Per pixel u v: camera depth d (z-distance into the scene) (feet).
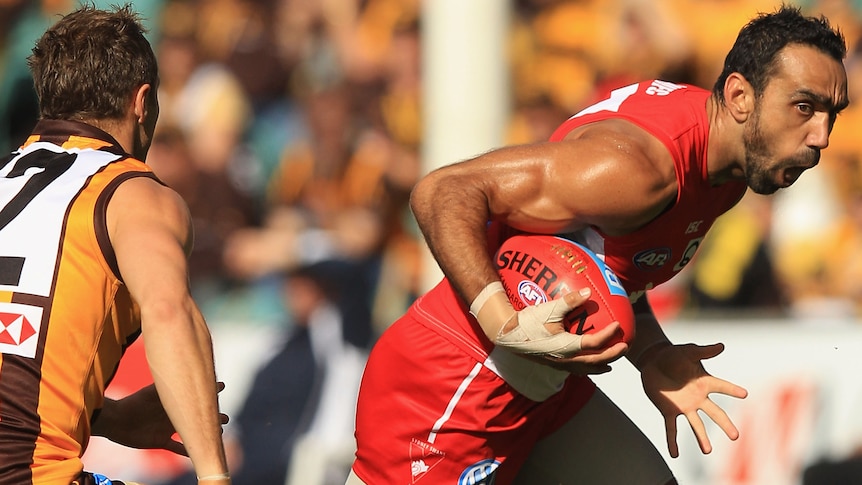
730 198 39.60
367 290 79.41
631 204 35.94
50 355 32.09
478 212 35.94
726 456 72.13
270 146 96.68
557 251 36.99
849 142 92.07
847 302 84.99
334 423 75.51
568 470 42.98
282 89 100.22
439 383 40.16
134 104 35.99
